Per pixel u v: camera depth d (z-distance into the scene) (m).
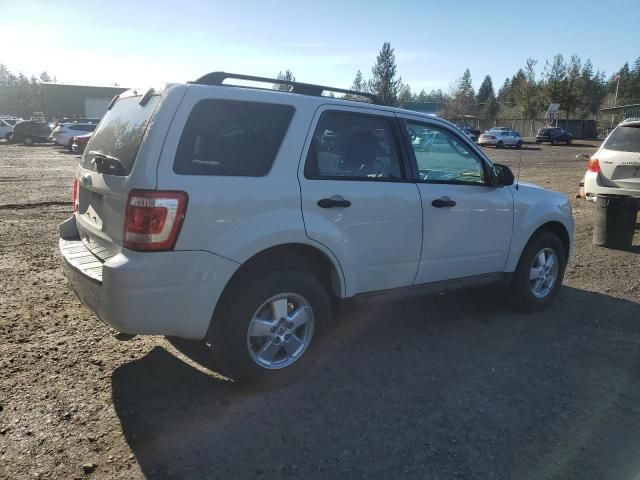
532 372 4.11
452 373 4.06
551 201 5.45
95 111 56.88
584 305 5.71
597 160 9.54
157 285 3.17
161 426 3.25
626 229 8.25
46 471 2.81
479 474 2.91
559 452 3.12
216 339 3.52
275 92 3.70
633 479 2.89
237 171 3.43
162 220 3.13
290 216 3.57
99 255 3.61
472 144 4.83
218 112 3.42
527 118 68.25
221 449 3.05
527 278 5.30
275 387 3.72
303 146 3.71
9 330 4.53
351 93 4.26
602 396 3.78
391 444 3.15
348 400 3.62
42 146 34.88
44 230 8.59
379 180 4.11
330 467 2.93
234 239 3.35
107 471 2.83
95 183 3.56
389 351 4.42
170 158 3.20
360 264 4.02
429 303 5.64
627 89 99.31
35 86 107.62
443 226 4.48
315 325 3.82
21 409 3.36
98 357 4.11
